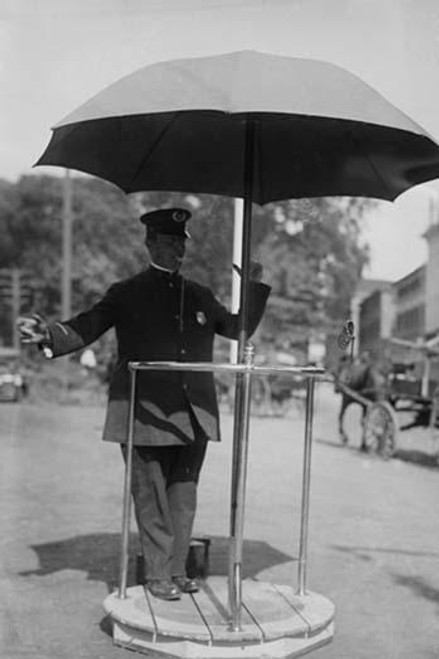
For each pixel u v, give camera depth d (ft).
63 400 46.03
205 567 13.84
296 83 10.67
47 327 12.10
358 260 39.70
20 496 20.97
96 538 17.20
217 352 26.27
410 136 11.71
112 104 10.62
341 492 21.34
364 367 29.81
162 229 12.91
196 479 13.00
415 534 17.35
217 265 28.27
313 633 11.69
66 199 63.62
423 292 28.50
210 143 13.42
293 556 15.79
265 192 14.58
